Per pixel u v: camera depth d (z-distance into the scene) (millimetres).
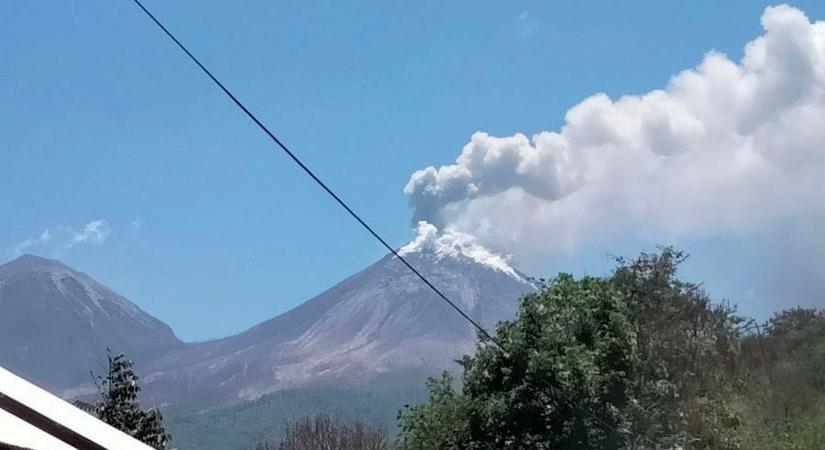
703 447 29141
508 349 28375
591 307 29328
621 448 26875
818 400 32625
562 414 27188
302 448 46375
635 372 28734
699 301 34625
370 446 45875
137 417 25531
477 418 28125
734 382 33562
